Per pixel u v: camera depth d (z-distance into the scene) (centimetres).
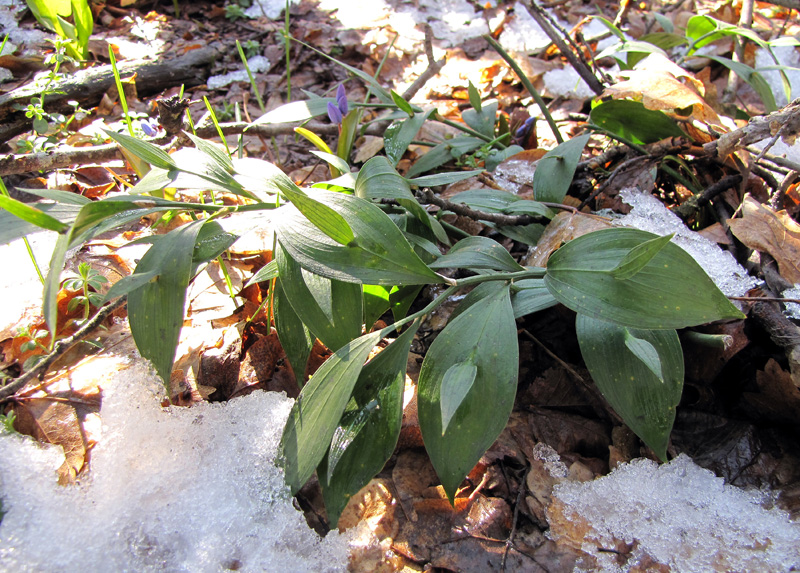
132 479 30
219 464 31
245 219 32
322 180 53
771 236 37
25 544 27
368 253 28
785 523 30
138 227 44
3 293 38
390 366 30
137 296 29
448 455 27
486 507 31
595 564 29
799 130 38
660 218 42
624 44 50
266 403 34
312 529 30
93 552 27
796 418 33
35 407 32
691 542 30
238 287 40
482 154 49
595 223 38
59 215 29
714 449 34
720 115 52
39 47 65
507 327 29
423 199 39
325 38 74
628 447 34
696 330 35
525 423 35
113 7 76
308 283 30
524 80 50
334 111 39
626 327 30
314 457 28
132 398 33
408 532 30
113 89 59
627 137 47
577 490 32
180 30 73
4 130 52
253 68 69
